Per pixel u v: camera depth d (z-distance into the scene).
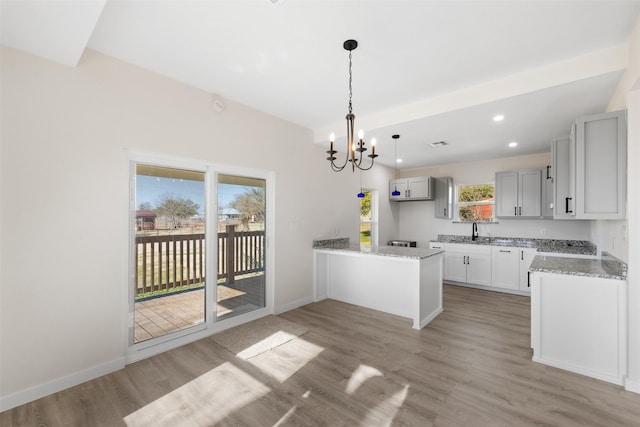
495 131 3.73
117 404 2.00
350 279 4.29
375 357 2.65
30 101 2.04
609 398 2.05
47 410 1.93
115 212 2.43
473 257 5.19
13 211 1.97
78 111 2.25
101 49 2.31
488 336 3.11
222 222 3.32
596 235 3.89
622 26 1.95
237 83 2.88
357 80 2.78
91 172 2.31
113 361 2.41
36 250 2.06
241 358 2.63
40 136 2.08
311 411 1.92
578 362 2.39
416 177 6.23
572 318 2.42
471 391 2.13
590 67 2.27
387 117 3.53
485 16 1.87
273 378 2.31
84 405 1.98
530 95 2.62
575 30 2.00
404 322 3.52
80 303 2.25
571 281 2.43
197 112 2.98
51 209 2.12
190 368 2.46
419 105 3.25
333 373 2.38
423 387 2.18
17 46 1.96
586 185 2.46
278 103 3.37
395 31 2.04
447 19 1.91
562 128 3.59
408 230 6.58
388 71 2.60
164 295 2.83
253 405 1.99
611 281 2.27
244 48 2.28
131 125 2.52
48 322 2.10
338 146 4.52
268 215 3.81
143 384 2.23
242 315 3.48
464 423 1.80
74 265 2.22
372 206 6.00
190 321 3.02
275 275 3.82
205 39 2.17
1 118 1.93
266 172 3.79
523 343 2.94
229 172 3.37
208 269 3.17
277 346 2.87
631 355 2.15
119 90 2.46
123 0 1.74
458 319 3.63
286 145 3.95
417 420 1.83
